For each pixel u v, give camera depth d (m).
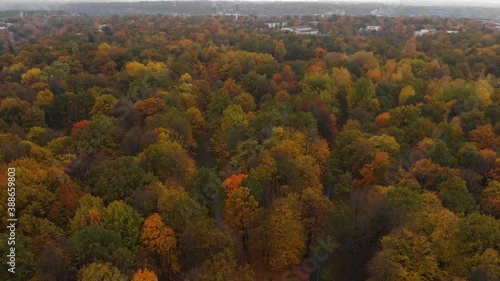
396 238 51.38
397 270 48.78
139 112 96.38
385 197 60.06
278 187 69.31
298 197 64.06
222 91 109.19
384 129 87.06
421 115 94.75
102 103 100.88
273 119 87.75
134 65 131.25
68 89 117.31
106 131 85.19
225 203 65.12
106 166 68.38
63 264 48.84
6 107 100.81
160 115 89.31
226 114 95.44
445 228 53.41
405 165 73.50
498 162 68.69
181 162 74.50
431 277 49.16
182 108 102.81
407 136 84.44
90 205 59.56
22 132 93.69
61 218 60.81
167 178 71.75
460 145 77.81
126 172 66.38
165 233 55.72
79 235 51.56
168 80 118.75
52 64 138.25
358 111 99.25
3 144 78.88
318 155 80.38
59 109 105.25
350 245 56.31
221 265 50.72
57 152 81.62
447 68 130.38
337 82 118.06
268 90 119.25
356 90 109.75
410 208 57.41
